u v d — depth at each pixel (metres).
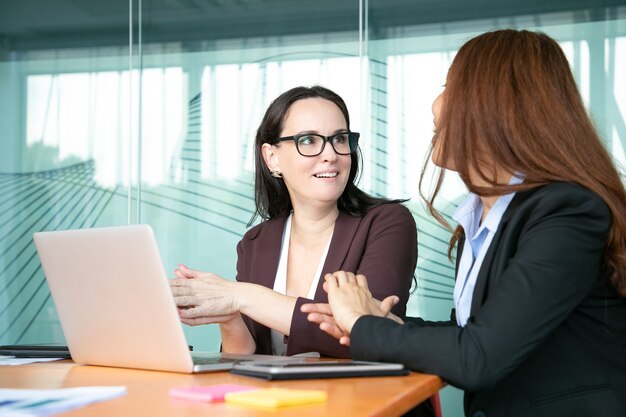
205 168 4.27
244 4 4.30
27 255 4.47
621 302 1.32
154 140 4.36
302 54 4.18
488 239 1.41
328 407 0.94
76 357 1.55
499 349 1.18
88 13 4.55
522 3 3.85
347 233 2.02
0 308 4.46
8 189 4.52
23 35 4.62
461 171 1.38
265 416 0.89
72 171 4.47
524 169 1.33
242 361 1.45
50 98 4.55
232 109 4.27
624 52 3.66
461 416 3.64
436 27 3.98
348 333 1.37
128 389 1.14
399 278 1.92
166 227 4.29
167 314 1.29
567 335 1.29
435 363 1.20
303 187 2.02
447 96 1.40
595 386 1.27
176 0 4.43
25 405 0.97
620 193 1.32
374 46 4.07
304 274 2.03
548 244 1.23
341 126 2.06
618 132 3.63
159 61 4.42
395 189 3.94
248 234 2.15
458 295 1.50
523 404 1.28
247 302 1.68
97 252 1.36
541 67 1.36
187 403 0.99
